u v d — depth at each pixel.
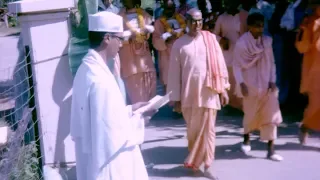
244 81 5.63
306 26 5.89
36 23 4.52
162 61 7.46
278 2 7.77
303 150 6.07
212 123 5.16
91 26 3.34
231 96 7.53
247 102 5.75
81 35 4.57
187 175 5.38
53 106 4.65
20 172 4.49
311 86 5.93
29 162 4.61
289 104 8.16
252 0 7.55
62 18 4.54
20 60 5.07
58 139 4.70
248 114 5.78
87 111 3.26
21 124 4.71
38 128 4.68
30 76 4.58
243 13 7.48
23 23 4.52
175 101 5.21
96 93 3.20
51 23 4.54
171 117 8.02
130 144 3.32
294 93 8.08
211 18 8.21
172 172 5.48
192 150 5.23
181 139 6.71
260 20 5.50
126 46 5.86
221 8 8.14
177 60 5.13
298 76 7.95
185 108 5.16
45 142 4.69
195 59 5.04
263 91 5.58
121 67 5.91
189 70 5.05
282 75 7.89
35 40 4.54
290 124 7.20
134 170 3.41
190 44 5.09
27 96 4.79
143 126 3.47
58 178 4.45
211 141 5.19
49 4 4.46
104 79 3.24
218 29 7.59
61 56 4.58
